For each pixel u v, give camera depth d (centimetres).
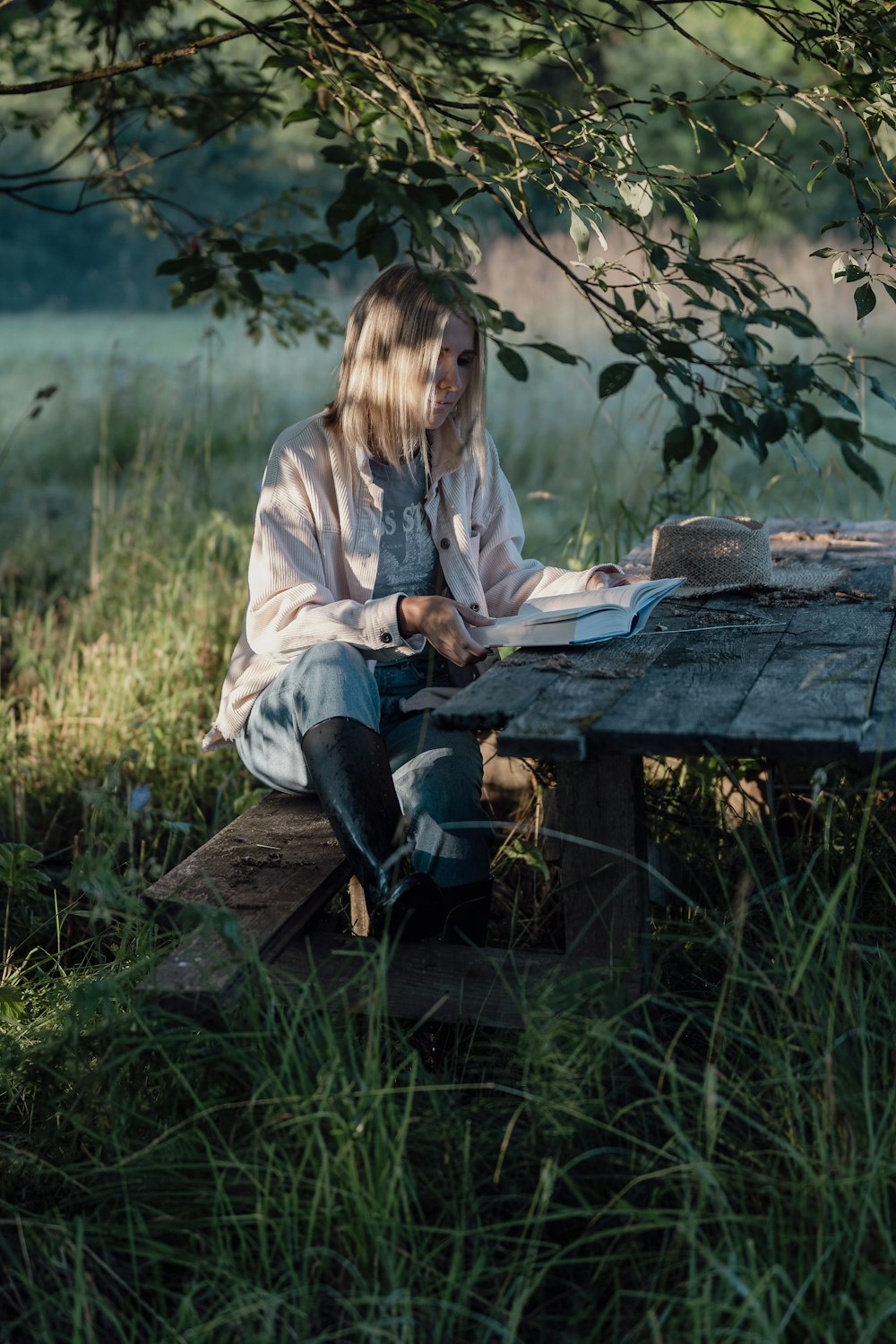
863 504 638
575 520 642
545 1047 213
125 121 470
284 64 275
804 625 270
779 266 1041
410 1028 254
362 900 272
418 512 291
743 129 1365
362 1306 193
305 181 2030
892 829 296
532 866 330
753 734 205
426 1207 210
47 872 350
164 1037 215
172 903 247
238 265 296
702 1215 196
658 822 317
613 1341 183
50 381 1109
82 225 2447
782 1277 179
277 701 260
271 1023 220
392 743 275
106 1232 204
